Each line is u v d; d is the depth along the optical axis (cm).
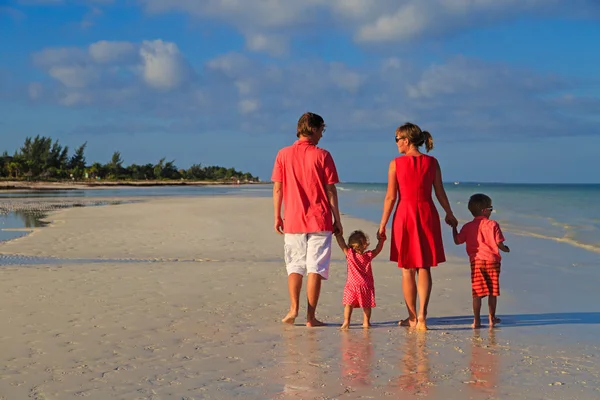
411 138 579
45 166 13700
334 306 666
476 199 585
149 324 565
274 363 442
